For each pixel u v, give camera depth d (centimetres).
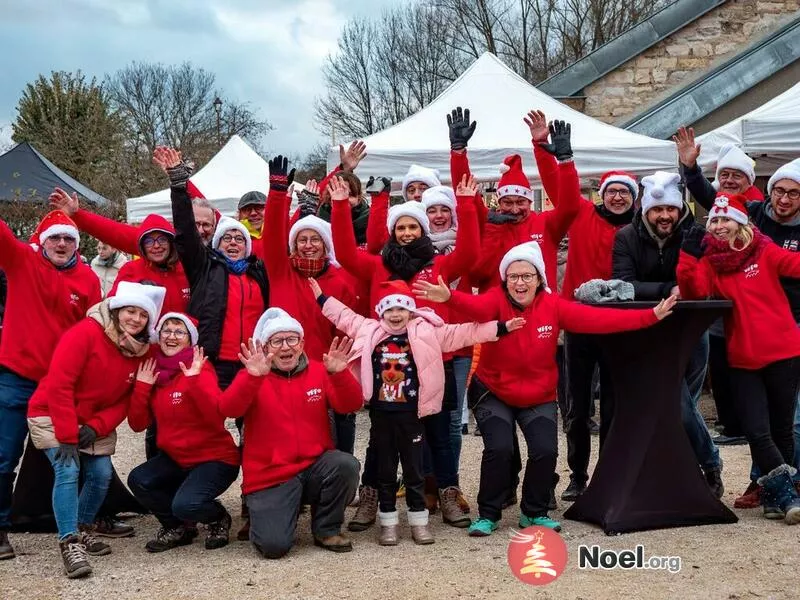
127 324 457
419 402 464
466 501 526
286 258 510
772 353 479
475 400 499
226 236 516
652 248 516
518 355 476
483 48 3562
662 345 473
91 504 468
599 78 1565
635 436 480
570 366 529
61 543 437
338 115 4022
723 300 476
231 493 602
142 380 469
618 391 488
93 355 453
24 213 1656
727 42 1548
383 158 858
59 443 440
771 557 422
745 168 579
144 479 471
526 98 946
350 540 483
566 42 3266
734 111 1388
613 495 478
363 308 543
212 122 4775
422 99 3869
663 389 477
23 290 477
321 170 4266
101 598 400
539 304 481
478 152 859
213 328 492
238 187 1380
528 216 554
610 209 575
